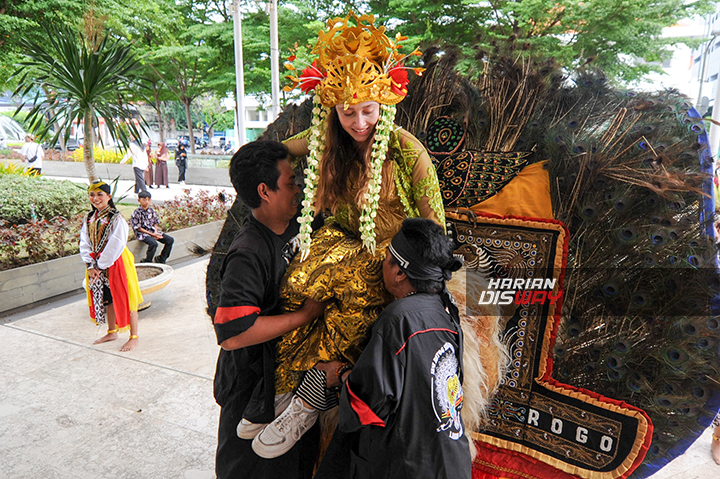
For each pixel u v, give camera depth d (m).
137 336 4.09
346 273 1.41
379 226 1.48
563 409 1.61
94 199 3.87
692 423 1.46
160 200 11.03
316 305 1.49
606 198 1.53
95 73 5.51
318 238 1.52
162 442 2.80
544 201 1.65
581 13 9.07
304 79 1.35
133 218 6.14
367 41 1.24
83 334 4.30
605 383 1.59
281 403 1.57
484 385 1.67
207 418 3.04
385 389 1.25
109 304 4.06
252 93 16.64
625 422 1.52
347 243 1.49
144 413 3.09
